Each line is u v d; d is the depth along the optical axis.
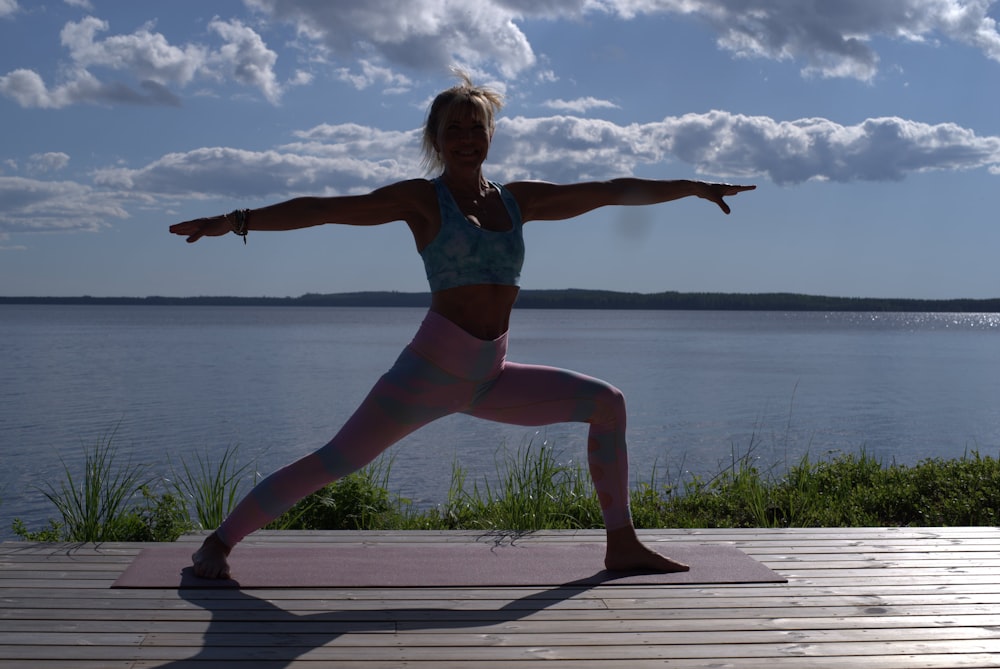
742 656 2.99
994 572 4.01
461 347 3.66
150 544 4.40
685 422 21.53
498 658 2.96
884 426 20.98
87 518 6.20
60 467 13.98
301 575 3.87
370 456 3.78
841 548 4.41
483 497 8.80
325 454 3.74
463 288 3.67
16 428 19.27
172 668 2.84
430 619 3.35
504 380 3.86
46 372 37.19
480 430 18.86
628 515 4.00
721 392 29.91
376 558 4.18
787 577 3.91
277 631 3.20
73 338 78.56
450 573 3.93
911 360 52.25
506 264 3.74
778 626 3.29
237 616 3.35
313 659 2.94
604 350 59.75
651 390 30.61
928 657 3.00
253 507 3.77
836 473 8.41
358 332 100.81
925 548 4.42
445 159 3.79
